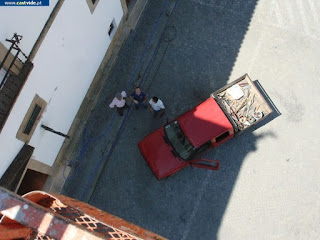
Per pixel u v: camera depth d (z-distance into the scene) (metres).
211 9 13.56
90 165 12.31
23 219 4.16
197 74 12.98
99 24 11.07
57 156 11.62
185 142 11.08
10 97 7.24
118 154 12.39
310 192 11.70
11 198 4.21
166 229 11.73
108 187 12.14
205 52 13.19
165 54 13.30
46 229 4.14
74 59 10.23
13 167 8.36
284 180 11.85
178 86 12.91
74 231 4.13
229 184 11.92
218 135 10.87
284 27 13.20
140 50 13.39
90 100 12.85
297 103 12.41
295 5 13.39
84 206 6.24
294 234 11.43
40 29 7.99
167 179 12.06
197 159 11.62
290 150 12.06
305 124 12.23
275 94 12.54
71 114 11.63
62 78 9.90
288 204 11.66
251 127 12.30
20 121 8.23
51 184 11.77
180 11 13.63
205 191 11.92
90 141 12.50
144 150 11.55
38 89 8.70
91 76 12.18
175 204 11.88
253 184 11.87
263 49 13.02
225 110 11.53
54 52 8.88
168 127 11.28
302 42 13.00
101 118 12.73
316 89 12.50
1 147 7.66
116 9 12.03
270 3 13.48
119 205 11.98
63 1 8.36
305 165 11.92
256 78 12.75
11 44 6.99
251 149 12.12
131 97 11.84
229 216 11.67
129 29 13.55
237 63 12.95
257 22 13.32
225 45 13.20
